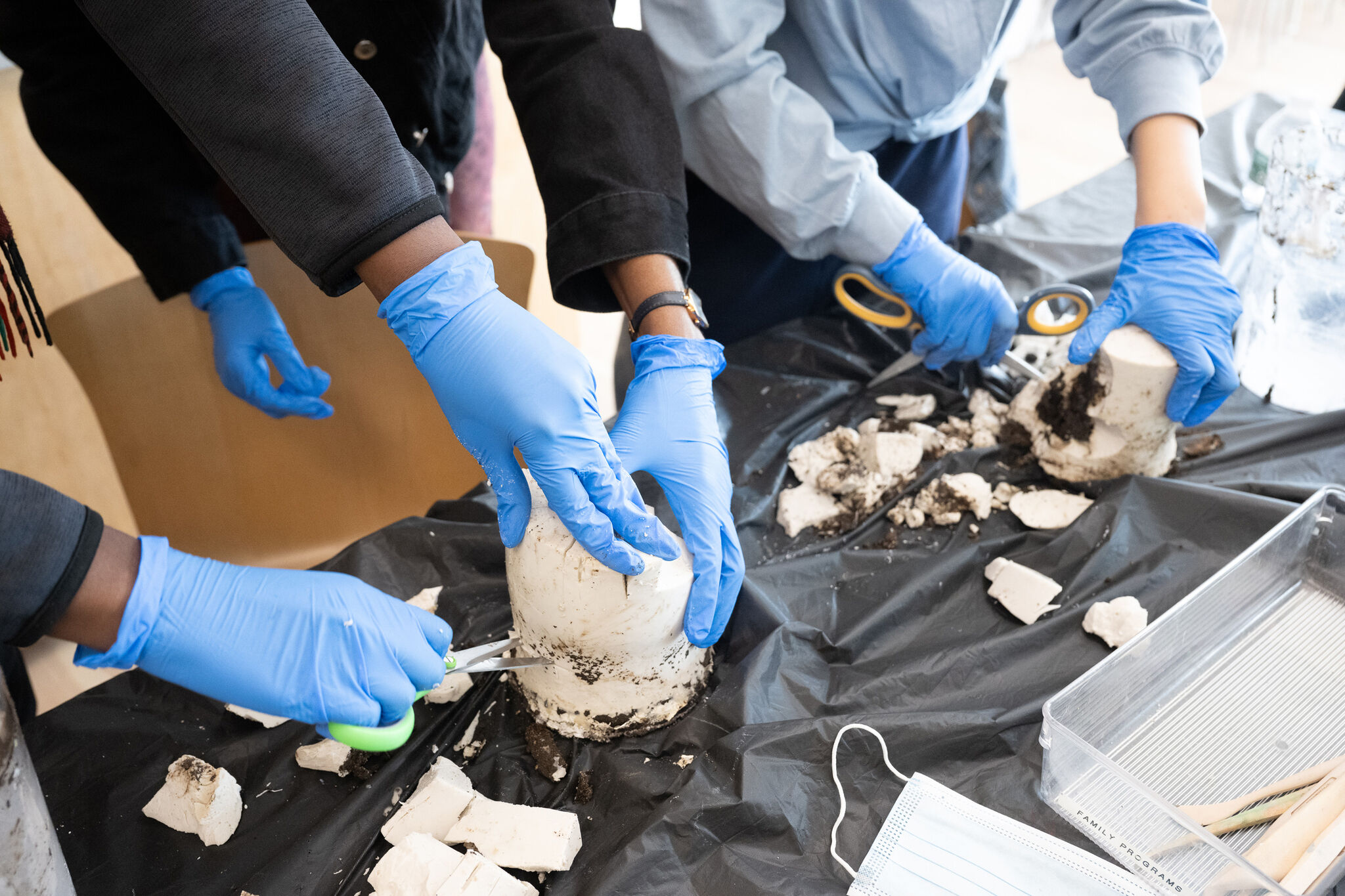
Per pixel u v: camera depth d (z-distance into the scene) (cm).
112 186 112
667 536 78
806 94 109
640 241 89
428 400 137
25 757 57
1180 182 107
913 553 98
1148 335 96
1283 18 317
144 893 73
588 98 91
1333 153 101
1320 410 110
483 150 199
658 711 83
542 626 78
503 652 85
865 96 122
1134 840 68
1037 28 351
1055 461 103
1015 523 101
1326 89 305
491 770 82
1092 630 86
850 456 108
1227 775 73
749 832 73
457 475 144
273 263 128
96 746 84
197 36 63
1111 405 96
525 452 71
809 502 104
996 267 142
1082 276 135
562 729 83
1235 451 106
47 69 107
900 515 102
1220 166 153
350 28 112
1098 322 97
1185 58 110
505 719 85
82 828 78
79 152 112
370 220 67
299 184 66
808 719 80
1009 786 75
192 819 76
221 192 157
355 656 71
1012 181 219
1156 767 74
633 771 79
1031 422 107
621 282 93
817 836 73
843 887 69
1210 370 92
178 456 134
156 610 67
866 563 97
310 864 73
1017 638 86
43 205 196
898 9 110
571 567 73
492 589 96
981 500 101
